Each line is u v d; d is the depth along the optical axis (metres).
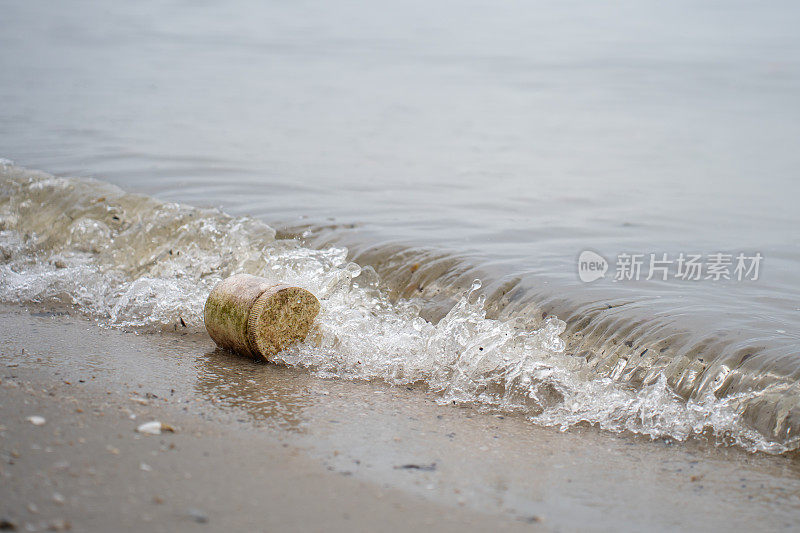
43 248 6.55
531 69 22.03
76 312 5.47
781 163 10.99
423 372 4.53
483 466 3.41
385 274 5.89
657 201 8.57
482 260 5.89
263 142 11.34
